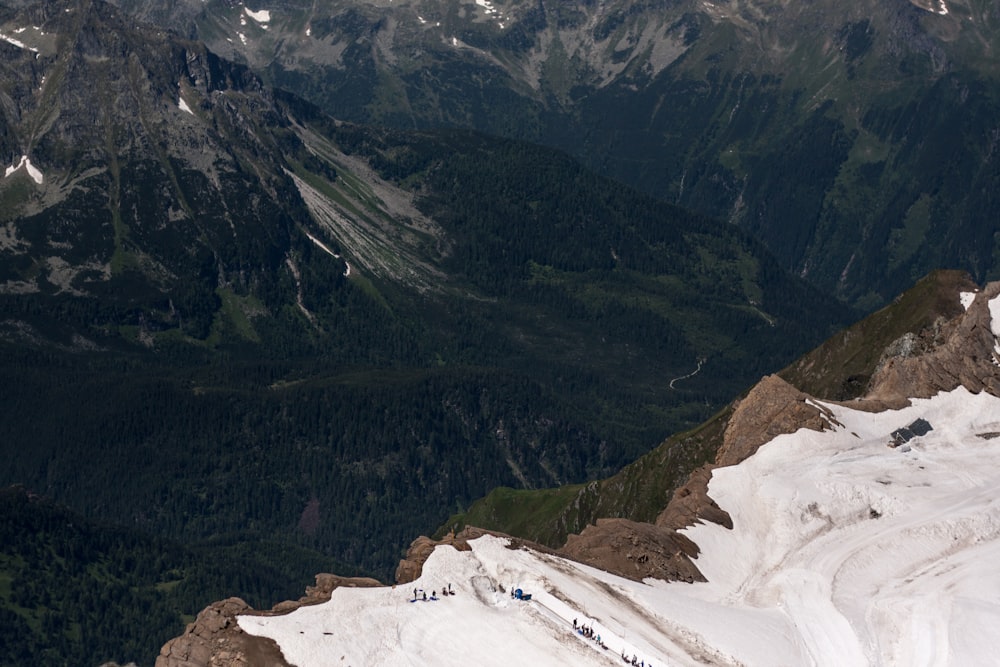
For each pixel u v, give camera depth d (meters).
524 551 178.62
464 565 172.00
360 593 163.75
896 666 174.88
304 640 151.62
